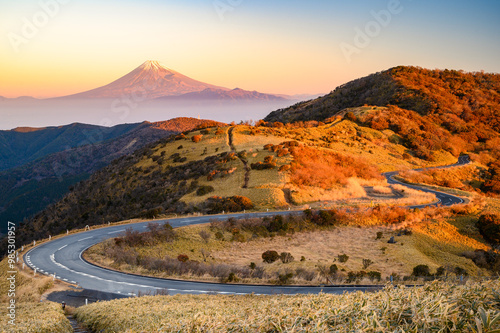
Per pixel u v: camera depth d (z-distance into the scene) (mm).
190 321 4551
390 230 51031
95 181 101125
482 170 112625
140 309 15188
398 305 2963
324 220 52625
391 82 186750
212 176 75375
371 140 123875
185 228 47562
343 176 79438
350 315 3199
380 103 173250
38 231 83812
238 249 44844
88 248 42469
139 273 34312
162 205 69188
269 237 48750
